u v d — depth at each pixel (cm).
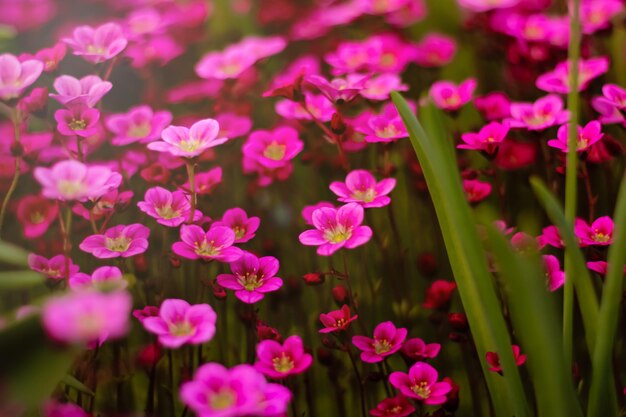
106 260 48
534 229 50
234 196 53
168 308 39
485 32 55
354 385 46
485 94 57
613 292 37
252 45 53
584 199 50
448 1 61
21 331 36
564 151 45
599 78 53
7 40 52
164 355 47
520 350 44
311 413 45
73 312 35
